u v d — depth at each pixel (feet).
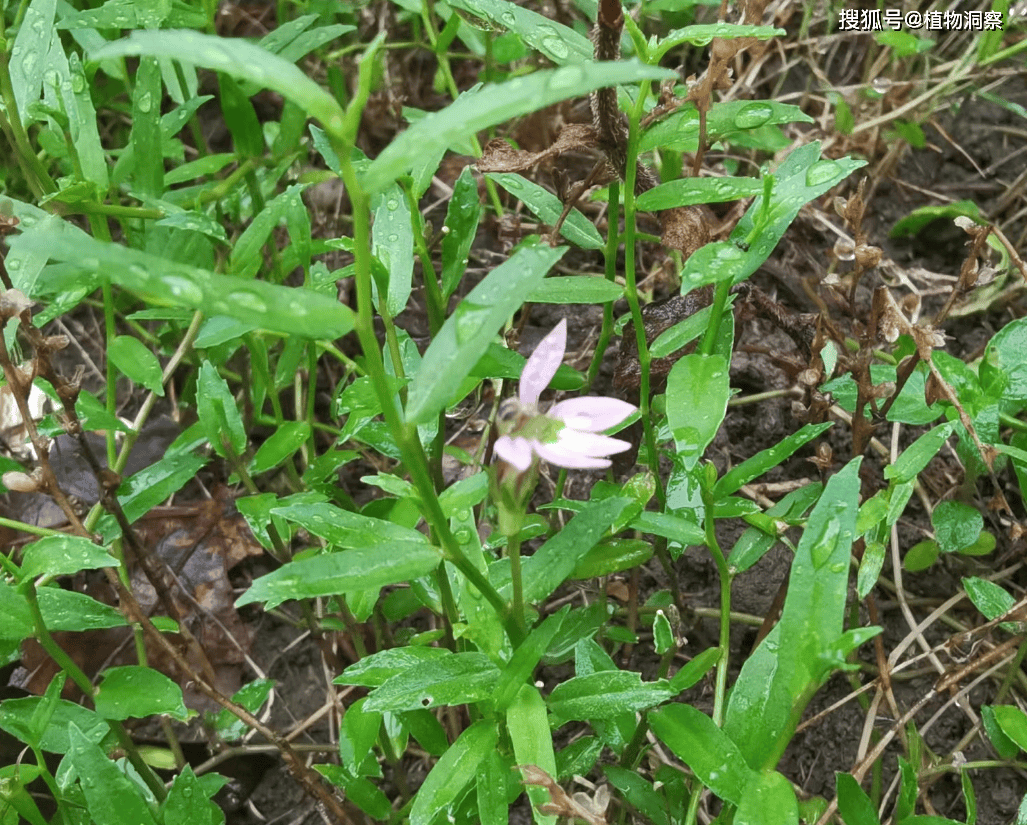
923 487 0.75
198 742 0.68
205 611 0.72
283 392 0.81
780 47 0.95
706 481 0.52
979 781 0.66
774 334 0.81
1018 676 0.67
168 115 0.70
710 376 0.52
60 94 0.64
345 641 0.70
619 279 0.83
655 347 0.58
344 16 0.91
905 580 0.72
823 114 0.94
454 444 0.78
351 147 0.40
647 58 0.54
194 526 0.75
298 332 0.41
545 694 0.69
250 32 0.97
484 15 0.57
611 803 0.63
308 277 0.64
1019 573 0.71
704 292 0.61
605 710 0.49
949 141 0.93
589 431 0.45
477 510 0.69
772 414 0.78
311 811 0.67
